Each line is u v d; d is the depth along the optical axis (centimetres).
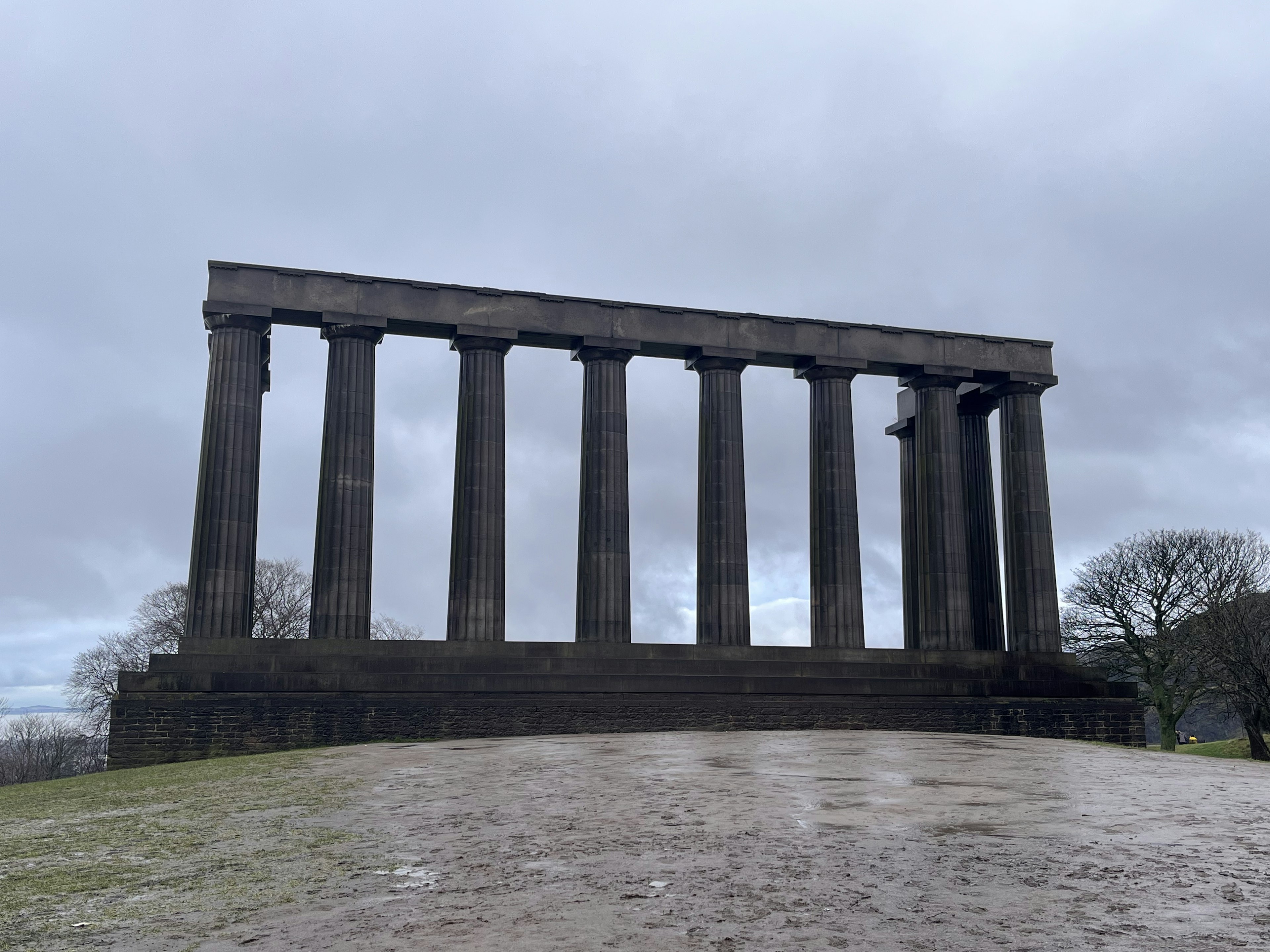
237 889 1140
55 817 1856
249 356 3981
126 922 1016
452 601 4053
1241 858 1157
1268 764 2616
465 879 1127
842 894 1002
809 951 825
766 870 1115
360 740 3544
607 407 4316
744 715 3941
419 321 4159
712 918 930
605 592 4147
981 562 5028
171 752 3381
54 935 979
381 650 3834
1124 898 976
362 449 4031
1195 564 6725
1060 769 2128
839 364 4591
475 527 4059
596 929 905
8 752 11225
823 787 1786
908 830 1345
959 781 1878
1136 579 6850
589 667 3950
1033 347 4900
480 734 3656
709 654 4128
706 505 4381
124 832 1612
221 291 3984
